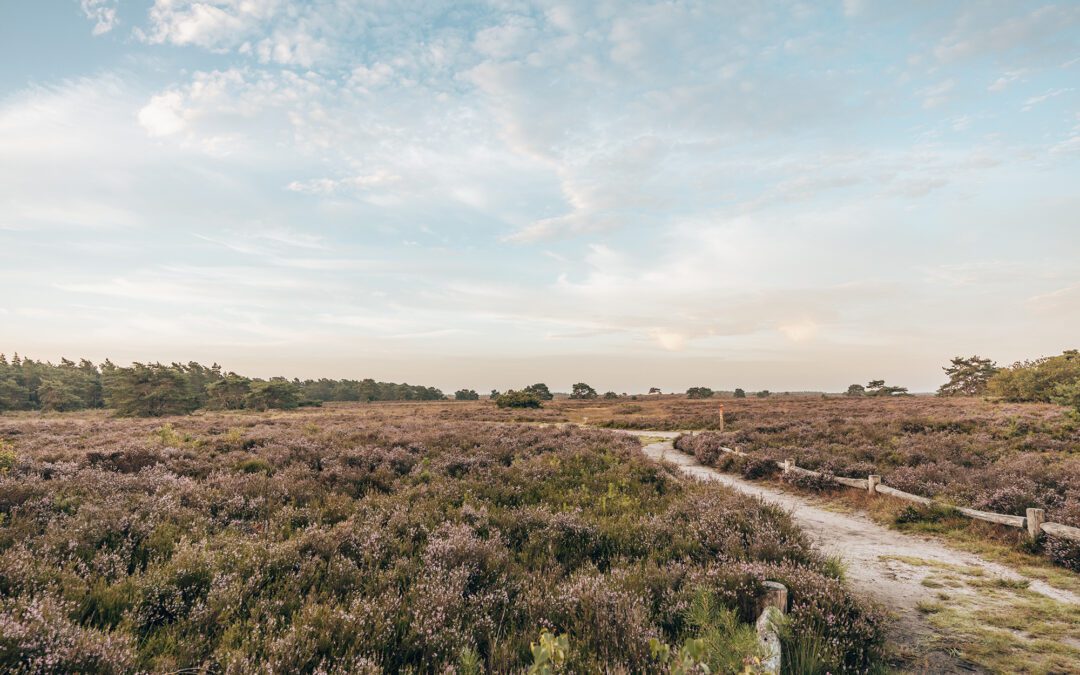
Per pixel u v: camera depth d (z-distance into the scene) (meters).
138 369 57.25
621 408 60.12
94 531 6.11
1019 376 37.19
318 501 8.84
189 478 9.75
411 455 13.66
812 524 10.13
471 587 5.51
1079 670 4.43
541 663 3.16
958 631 5.22
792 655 4.21
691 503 9.30
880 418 27.80
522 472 12.20
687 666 3.21
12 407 69.56
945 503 10.03
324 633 4.08
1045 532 7.96
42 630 3.58
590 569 6.07
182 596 4.88
